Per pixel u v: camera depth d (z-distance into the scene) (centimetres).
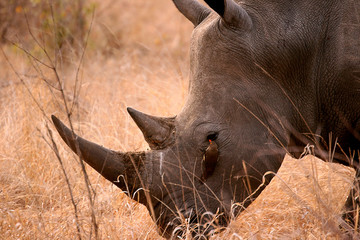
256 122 1016
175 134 1009
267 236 1056
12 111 1672
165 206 1000
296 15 1030
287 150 1052
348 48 1022
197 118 1009
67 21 2380
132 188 998
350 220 1072
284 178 1285
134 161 997
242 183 1014
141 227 1153
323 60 1045
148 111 1717
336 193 1195
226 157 1002
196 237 1002
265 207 1196
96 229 1002
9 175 1393
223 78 1016
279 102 1030
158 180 992
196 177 998
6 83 1938
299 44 1023
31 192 1290
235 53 1014
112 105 1695
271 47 1017
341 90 1041
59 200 1278
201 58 1034
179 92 1758
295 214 1154
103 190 1273
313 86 1050
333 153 1053
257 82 1019
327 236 1029
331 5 1037
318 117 1071
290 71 1030
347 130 1071
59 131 977
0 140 1536
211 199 1002
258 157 1013
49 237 1095
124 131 1549
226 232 1002
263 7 1035
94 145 985
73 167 1402
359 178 1070
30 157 1470
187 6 1101
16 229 1112
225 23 1018
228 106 1009
